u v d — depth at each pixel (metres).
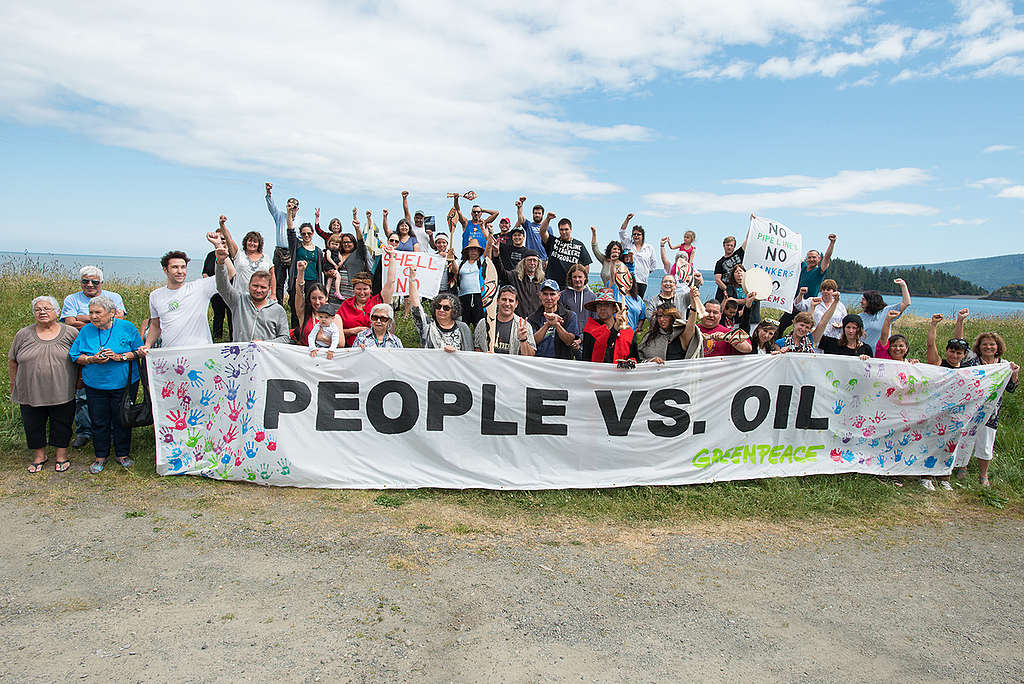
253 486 6.48
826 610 4.73
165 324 6.86
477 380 6.75
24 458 6.84
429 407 6.71
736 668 3.90
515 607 4.48
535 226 11.02
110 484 6.29
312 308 7.66
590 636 4.17
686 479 7.02
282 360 6.58
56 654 3.65
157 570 4.73
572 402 6.88
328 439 6.61
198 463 6.54
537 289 9.48
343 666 3.66
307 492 6.40
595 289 11.52
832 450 7.52
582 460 6.91
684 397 7.08
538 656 3.90
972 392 7.61
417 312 7.47
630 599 4.71
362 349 6.67
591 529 5.97
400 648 3.89
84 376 6.42
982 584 5.30
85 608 4.18
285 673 3.56
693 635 4.26
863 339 9.03
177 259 6.91
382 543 5.36
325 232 11.87
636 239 12.10
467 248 10.65
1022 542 6.21
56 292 15.02
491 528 5.82
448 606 4.43
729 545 5.80
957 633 4.50
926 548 5.98
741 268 10.02
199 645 3.79
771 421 7.34
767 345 7.75
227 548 5.12
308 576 4.74
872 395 7.55
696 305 7.22
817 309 10.34
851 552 5.80
